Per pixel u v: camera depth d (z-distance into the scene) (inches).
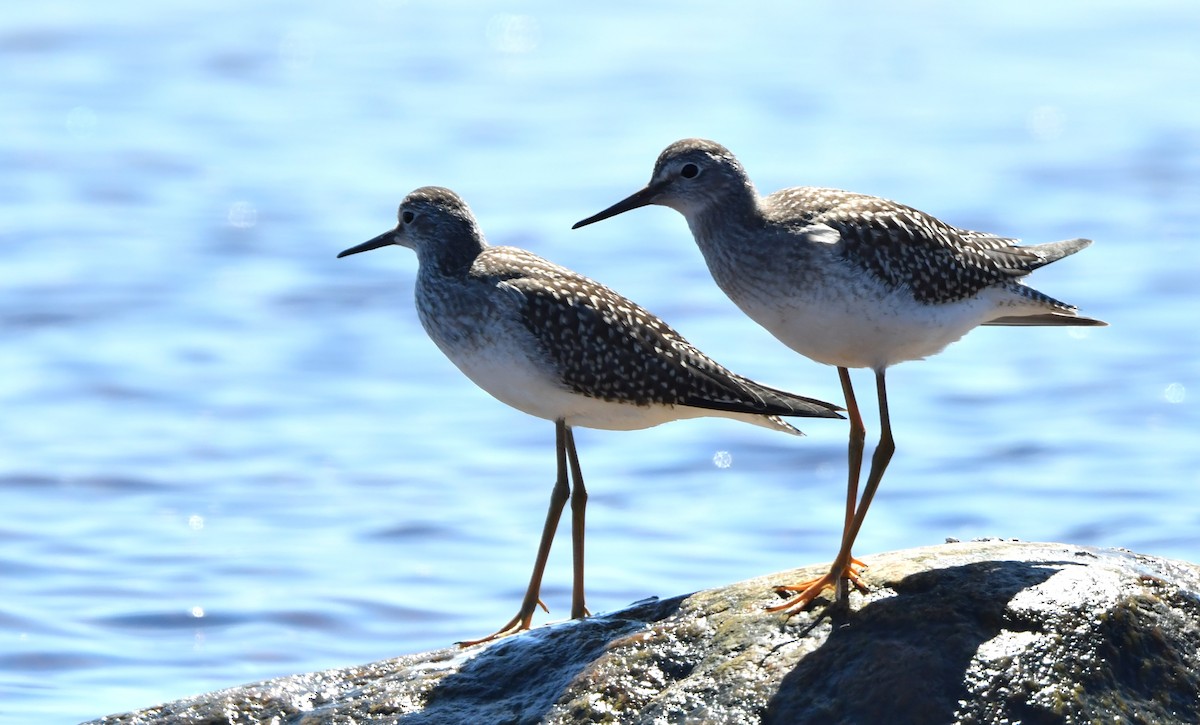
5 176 1113.4
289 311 900.6
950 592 353.4
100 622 539.5
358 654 518.9
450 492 667.4
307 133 1219.9
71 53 1403.8
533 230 990.4
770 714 336.2
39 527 625.9
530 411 434.9
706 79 1355.8
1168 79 1374.3
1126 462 684.1
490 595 564.4
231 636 530.0
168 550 604.4
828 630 351.3
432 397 787.4
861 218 386.9
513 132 1212.5
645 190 416.2
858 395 763.4
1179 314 869.2
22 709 469.7
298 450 716.0
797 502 650.2
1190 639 342.6
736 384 421.4
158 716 383.2
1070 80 1371.8
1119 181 1115.3
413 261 985.5
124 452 708.0
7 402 765.9
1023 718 327.0
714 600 373.1
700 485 672.4
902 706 329.7
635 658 359.3
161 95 1311.5
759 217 398.0
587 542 606.5
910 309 387.9
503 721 358.9
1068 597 347.3
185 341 853.8
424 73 1381.6
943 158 1154.0
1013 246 415.2
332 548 608.7
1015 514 629.6
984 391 774.5
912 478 669.3
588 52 1453.0
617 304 425.7
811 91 1328.7
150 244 997.2
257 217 1045.8
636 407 424.8
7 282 927.0
